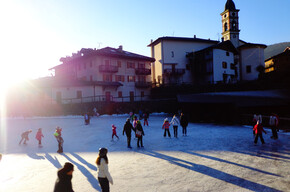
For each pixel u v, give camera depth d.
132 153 9.85
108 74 42.47
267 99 20.28
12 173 7.57
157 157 8.96
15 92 36.28
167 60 50.97
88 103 32.25
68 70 50.66
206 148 10.25
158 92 44.75
